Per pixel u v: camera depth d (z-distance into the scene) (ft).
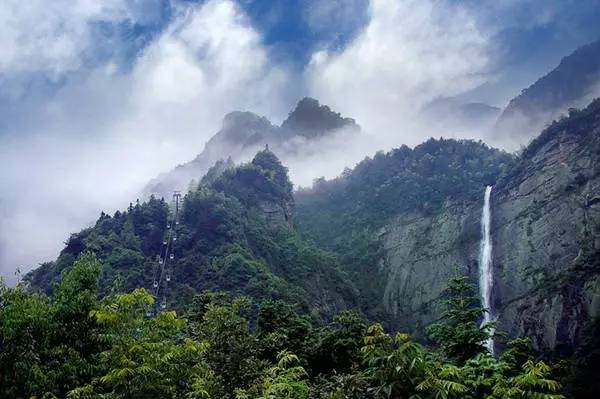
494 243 347.77
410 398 23.82
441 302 56.90
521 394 23.24
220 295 109.81
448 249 380.37
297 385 27.40
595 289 242.58
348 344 90.38
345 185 561.43
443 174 461.78
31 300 48.29
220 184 405.80
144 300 39.06
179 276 292.81
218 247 313.73
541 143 367.66
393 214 456.04
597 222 282.77
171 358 39.04
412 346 25.61
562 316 252.62
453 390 24.52
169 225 341.00
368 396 26.81
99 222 337.72
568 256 287.89
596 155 312.29
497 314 308.40
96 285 52.85
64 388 43.86
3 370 42.37
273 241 369.09
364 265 418.72
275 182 435.12
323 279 352.69
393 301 378.73
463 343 47.44
